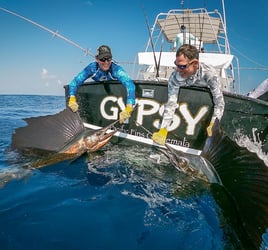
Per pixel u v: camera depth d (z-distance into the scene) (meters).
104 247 1.95
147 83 3.55
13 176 3.08
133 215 2.36
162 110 3.55
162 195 2.74
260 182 2.25
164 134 3.28
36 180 3.01
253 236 2.15
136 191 2.79
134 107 3.64
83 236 2.06
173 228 2.22
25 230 2.12
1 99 25.08
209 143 2.87
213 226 2.29
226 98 3.25
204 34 6.54
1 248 1.92
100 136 3.53
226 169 2.65
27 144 3.80
